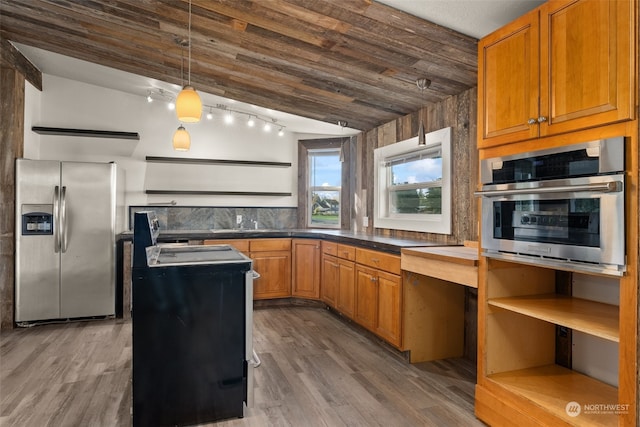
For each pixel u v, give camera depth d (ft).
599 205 5.17
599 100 5.20
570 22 5.61
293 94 12.87
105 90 15.96
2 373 9.03
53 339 11.51
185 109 7.95
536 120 6.08
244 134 17.39
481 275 7.26
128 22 10.07
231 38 9.82
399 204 13.75
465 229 10.19
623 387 4.98
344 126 15.14
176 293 7.02
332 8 7.88
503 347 7.33
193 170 16.93
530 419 6.17
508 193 6.50
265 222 17.74
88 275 13.50
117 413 7.29
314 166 17.88
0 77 12.77
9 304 12.71
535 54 6.14
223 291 7.26
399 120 13.42
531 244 6.18
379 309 10.77
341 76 10.94
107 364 9.60
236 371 7.30
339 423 7.02
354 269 12.26
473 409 7.58
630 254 4.90
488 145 7.09
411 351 9.86
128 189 16.20
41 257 13.04
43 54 13.24
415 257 9.20
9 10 10.52
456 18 7.60
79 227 13.39
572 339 7.48
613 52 5.05
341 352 10.54
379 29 8.35
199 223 16.96
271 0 7.97
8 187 12.84
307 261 15.33
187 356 7.07
